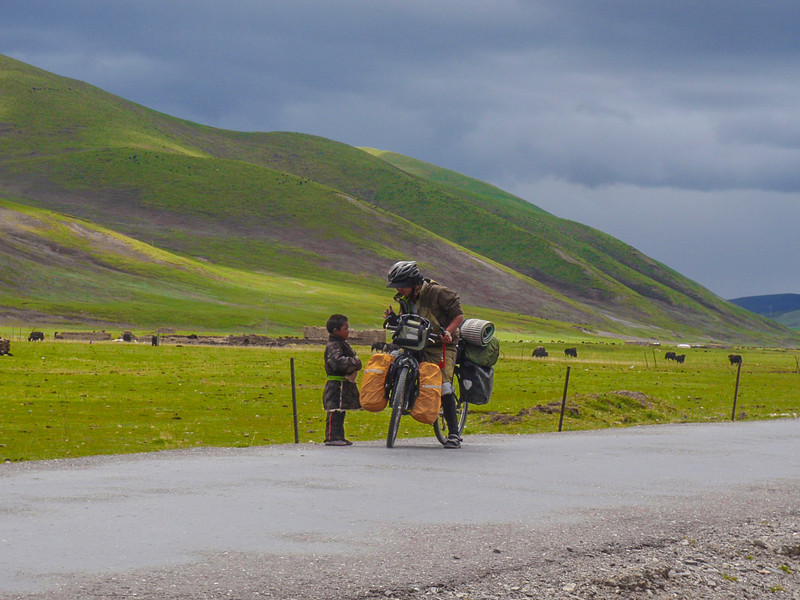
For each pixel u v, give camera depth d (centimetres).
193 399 2803
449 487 804
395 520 651
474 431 1909
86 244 19612
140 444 1627
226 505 694
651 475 927
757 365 7631
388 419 2205
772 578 598
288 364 4919
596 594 520
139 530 599
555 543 603
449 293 1133
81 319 14812
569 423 2069
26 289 16112
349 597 471
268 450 1079
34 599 441
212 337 8594
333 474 862
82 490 758
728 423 1736
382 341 9150
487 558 556
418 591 489
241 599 457
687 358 9881
